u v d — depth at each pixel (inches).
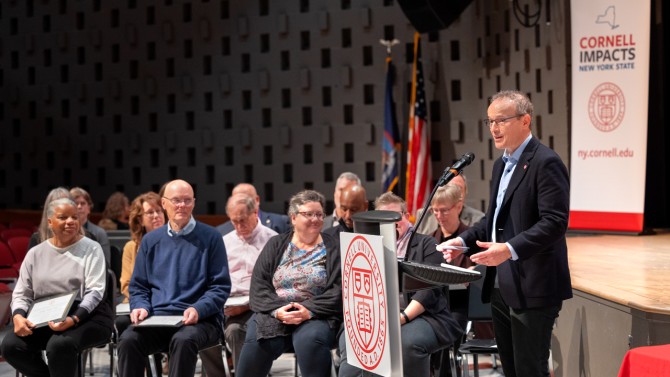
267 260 193.6
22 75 497.4
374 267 111.4
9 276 317.4
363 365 116.9
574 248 267.4
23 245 340.2
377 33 426.9
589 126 314.8
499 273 146.6
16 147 501.4
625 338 153.4
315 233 191.9
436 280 114.7
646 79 306.3
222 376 203.9
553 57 343.6
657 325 140.5
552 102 347.3
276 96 446.3
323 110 438.0
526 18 348.8
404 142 418.6
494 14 383.2
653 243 281.9
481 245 136.6
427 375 173.3
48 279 202.7
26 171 499.8
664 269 203.0
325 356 178.9
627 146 309.9
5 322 233.8
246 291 232.2
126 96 476.7
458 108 407.2
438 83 411.2
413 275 116.7
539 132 354.6
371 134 427.8
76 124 488.4
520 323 144.5
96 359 285.0
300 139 442.3
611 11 308.2
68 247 204.7
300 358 178.2
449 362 200.1
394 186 406.3
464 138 406.0
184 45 463.8
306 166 442.0
